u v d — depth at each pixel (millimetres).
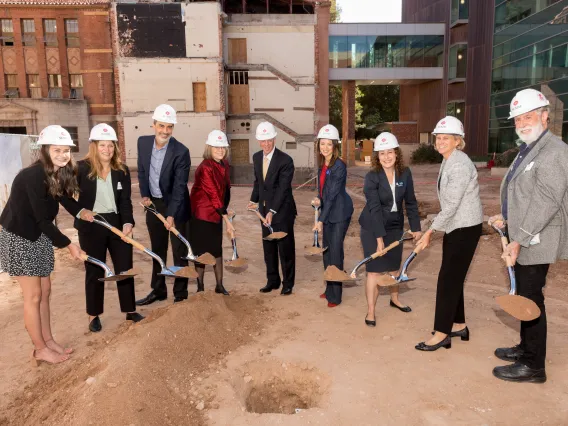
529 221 3318
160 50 23094
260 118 24359
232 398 3375
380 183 4652
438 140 3941
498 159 25703
